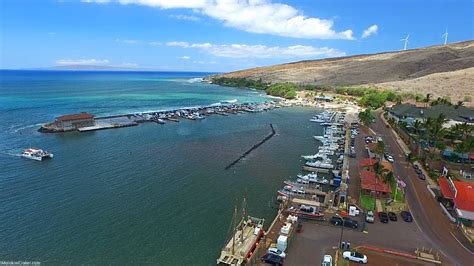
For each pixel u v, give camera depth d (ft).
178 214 225.76
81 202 239.71
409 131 444.55
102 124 509.76
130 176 294.25
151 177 293.43
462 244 184.14
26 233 197.47
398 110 548.72
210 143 420.77
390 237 190.49
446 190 233.96
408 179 280.10
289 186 271.08
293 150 394.93
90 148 382.42
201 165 330.34
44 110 630.74
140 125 531.09
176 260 176.14
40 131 455.63
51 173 296.92
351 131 474.49
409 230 198.70
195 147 399.03
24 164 319.27
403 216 212.02
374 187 245.65
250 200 250.78
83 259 175.11
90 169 310.24
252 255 174.70
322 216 214.07
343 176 277.23
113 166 320.09
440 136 359.05
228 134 477.77
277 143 428.97
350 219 208.74
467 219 197.98
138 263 172.86
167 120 576.61
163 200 247.09
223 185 279.28
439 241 186.91
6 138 416.46
